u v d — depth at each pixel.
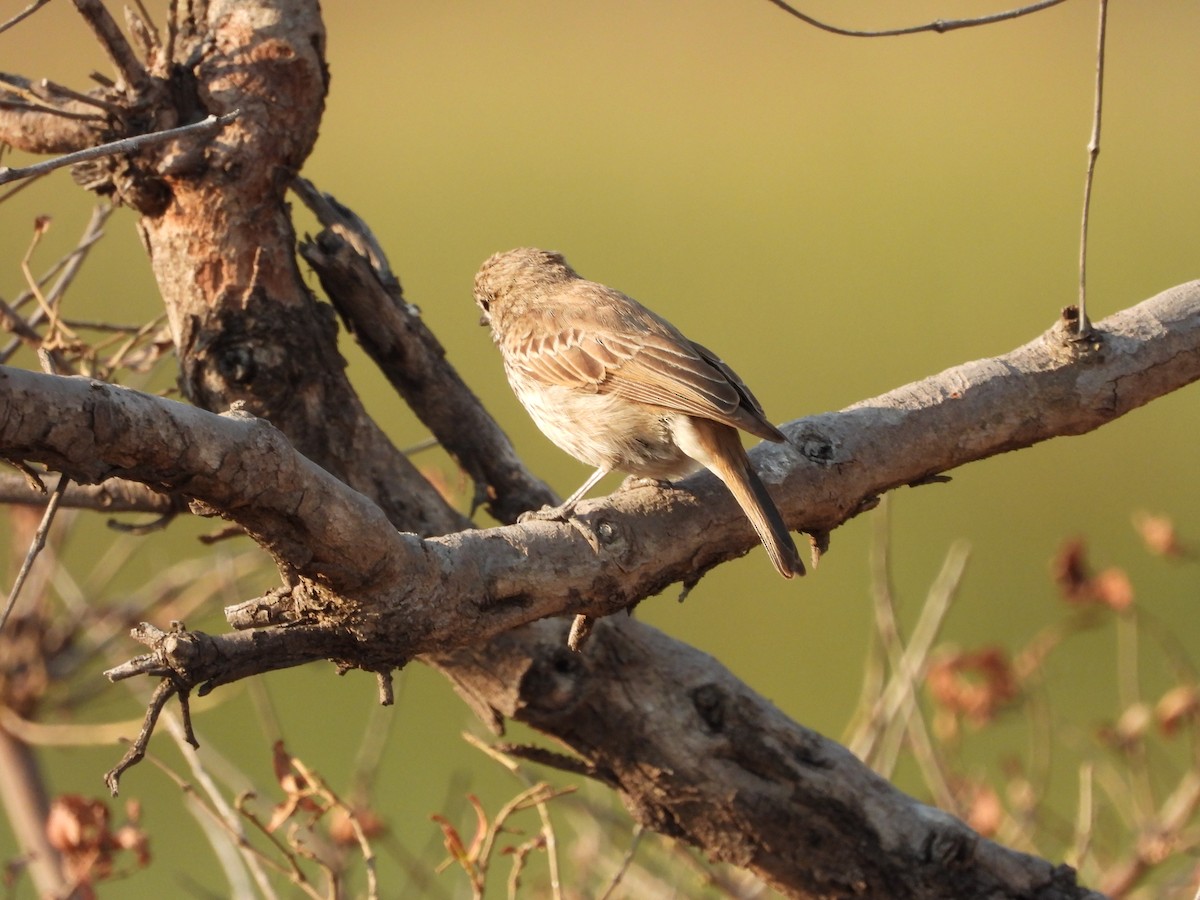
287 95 9.33
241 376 9.23
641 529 8.27
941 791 10.79
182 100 9.28
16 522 12.05
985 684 12.28
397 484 9.60
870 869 9.47
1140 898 11.99
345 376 9.62
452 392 10.12
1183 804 11.89
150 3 19.47
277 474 6.41
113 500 9.59
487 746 9.54
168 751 20.06
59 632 11.87
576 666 9.27
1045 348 9.48
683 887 11.29
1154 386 9.46
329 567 6.81
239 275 9.27
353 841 10.64
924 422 9.26
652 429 10.16
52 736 11.34
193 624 12.64
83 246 10.24
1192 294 9.71
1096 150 8.74
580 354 10.39
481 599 7.57
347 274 9.52
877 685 11.49
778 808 9.45
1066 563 12.91
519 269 11.38
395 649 7.37
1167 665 21.67
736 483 8.62
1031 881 9.50
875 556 11.67
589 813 11.20
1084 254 9.27
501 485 10.38
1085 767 11.44
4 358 9.86
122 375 12.34
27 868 12.42
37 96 9.19
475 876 8.77
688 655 9.59
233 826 8.95
